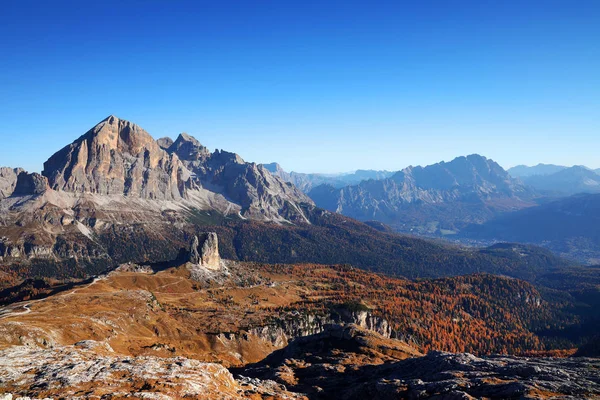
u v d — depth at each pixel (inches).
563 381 2994.6
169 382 2760.8
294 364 5757.9
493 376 3366.1
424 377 3890.3
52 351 3489.2
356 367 5191.9
